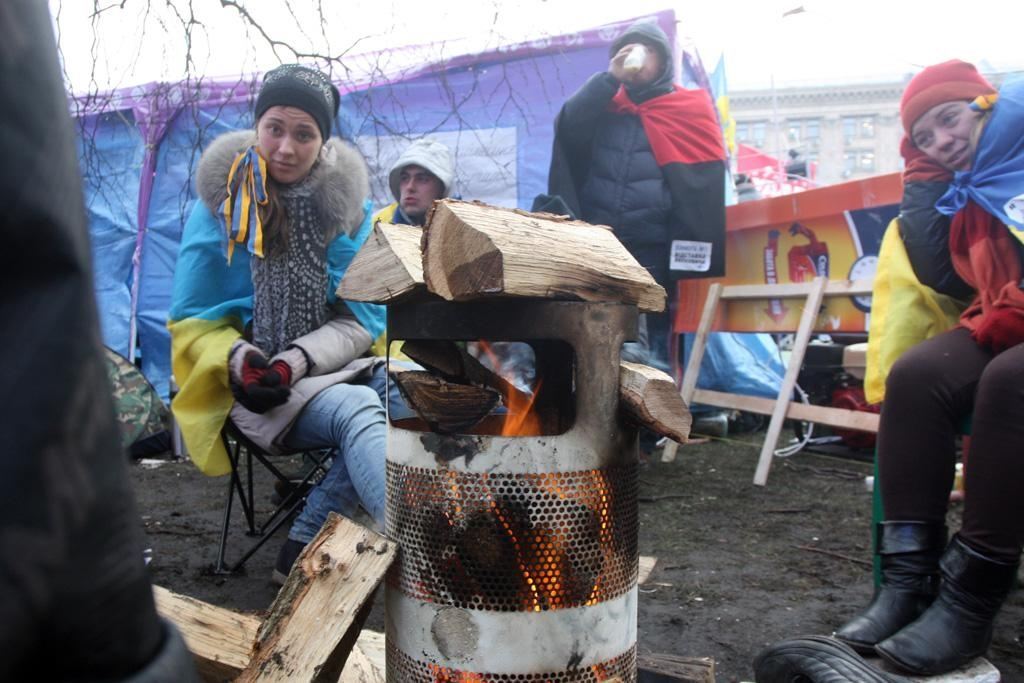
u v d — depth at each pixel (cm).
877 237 422
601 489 134
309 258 263
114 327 552
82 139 349
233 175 258
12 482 45
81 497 49
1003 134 226
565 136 432
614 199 438
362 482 231
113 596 52
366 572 139
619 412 136
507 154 539
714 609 255
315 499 259
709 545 325
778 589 274
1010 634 232
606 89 418
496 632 131
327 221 266
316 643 134
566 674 133
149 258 550
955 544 194
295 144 257
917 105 242
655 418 132
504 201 543
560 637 133
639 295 141
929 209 243
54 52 51
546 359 160
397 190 357
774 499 400
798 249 461
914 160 252
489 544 131
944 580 195
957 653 187
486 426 162
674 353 521
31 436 46
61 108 51
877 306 263
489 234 125
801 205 450
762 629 239
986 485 188
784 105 4456
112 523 52
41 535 47
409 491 138
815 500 398
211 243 260
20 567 46
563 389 159
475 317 134
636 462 143
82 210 53
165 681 56
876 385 257
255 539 333
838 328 442
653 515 372
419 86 533
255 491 426
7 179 46
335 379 254
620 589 139
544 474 130
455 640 133
